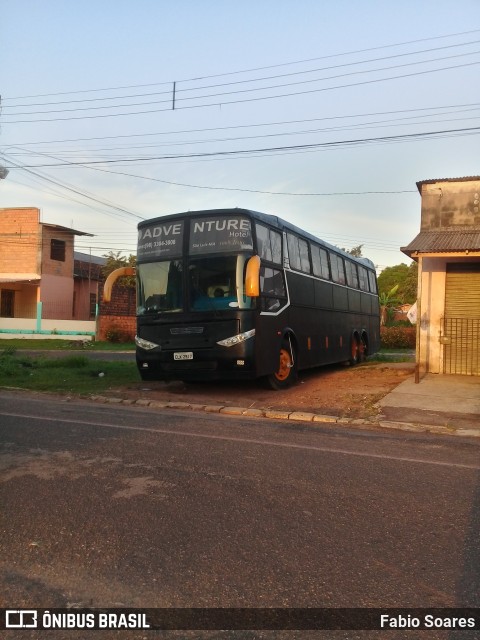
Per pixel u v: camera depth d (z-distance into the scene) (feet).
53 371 51.98
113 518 15.70
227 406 35.22
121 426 28.04
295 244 45.06
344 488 18.63
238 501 17.16
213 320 37.04
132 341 113.29
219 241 37.40
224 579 12.50
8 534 14.64
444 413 32.58
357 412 33.22
